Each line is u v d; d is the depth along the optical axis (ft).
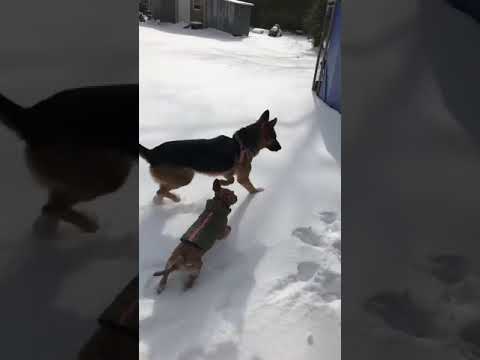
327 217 7.93
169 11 29.60
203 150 8.04
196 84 14.71
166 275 5.86
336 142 11.26
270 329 5.30
